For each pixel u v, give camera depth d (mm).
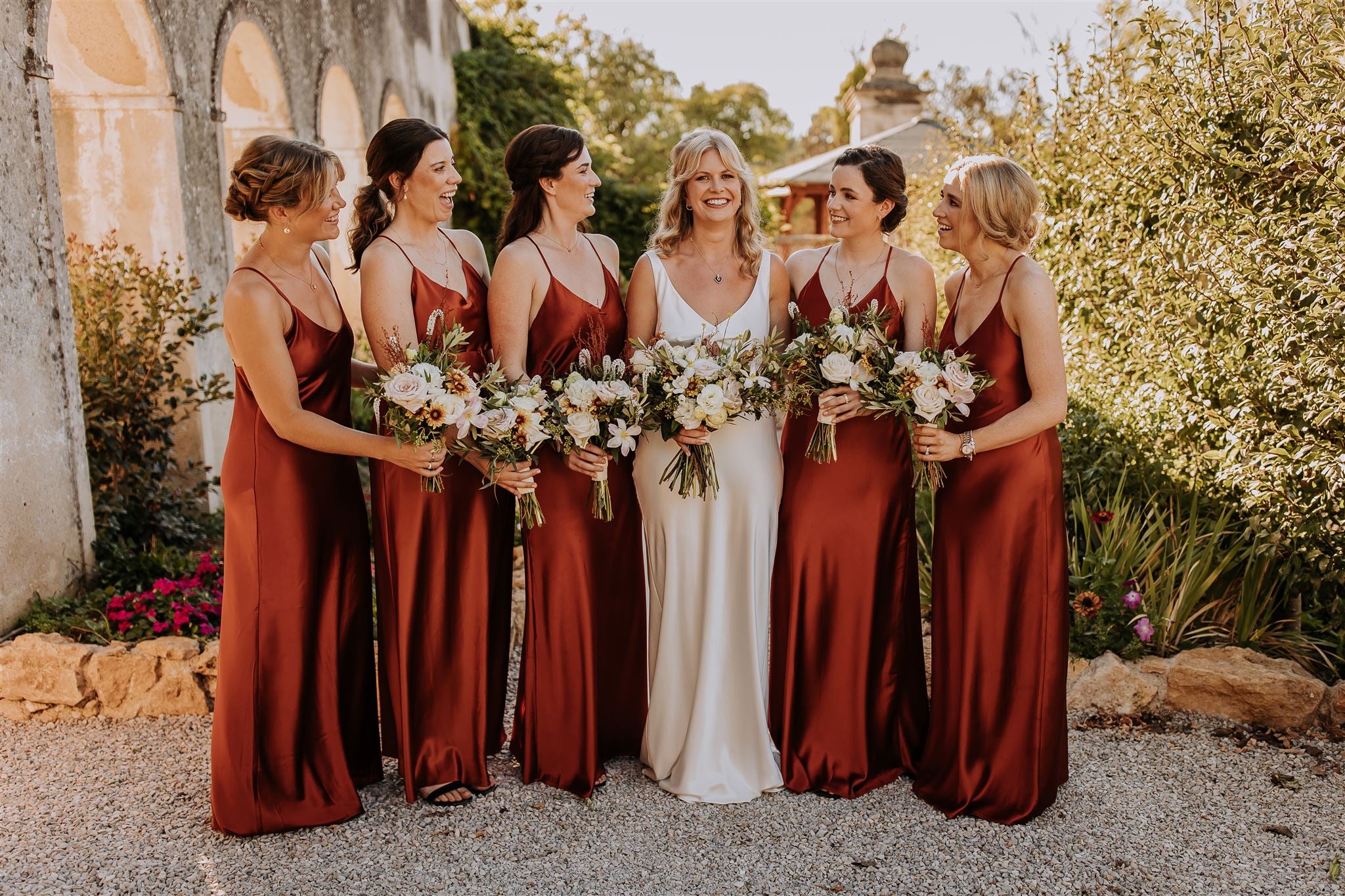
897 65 17625
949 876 2588
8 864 2658
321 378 2742
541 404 2688
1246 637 3723
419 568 2846
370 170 2779
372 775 3043
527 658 3039
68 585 4176
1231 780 3102
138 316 5320
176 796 3039
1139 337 4496
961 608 2895
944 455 2740
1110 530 4008
